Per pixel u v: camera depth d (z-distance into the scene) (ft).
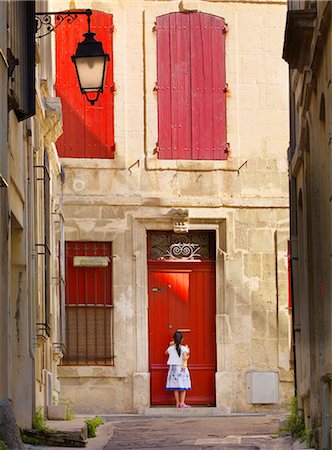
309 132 59.31
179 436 67.26
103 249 93.81
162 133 95.45
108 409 92.32
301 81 64.34
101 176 94.27
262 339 93.76
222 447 60.29
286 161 95.61
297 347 69.31
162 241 95.30
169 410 91.66
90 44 65.77
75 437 60.08
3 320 50.60
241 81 96.53
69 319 93.20
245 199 94.84
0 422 48.88
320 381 54.85
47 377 72.54
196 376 94.12
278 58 96.78
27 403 60.44
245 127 96.07
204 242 95.71
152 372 94.07
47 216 73.15
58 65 95.09
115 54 95.71
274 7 96.84
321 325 56.03
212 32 96.68
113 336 93.04
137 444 63.00
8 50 51.24
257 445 60.85
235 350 93.56
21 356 60.59
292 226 71.92
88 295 93.45
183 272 95.14
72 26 95.25
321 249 56.03
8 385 51.21
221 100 96.27
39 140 70.69
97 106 94.99
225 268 94.07
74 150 94.43
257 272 94.48
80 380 92.43
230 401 92.84
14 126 56.13
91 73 65.72
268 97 96.48
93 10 95.55
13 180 55.16
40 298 69.97
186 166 94.99
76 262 93.09
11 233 60.59
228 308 93.91
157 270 94.99
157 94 95.71
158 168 94.63
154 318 94.73
